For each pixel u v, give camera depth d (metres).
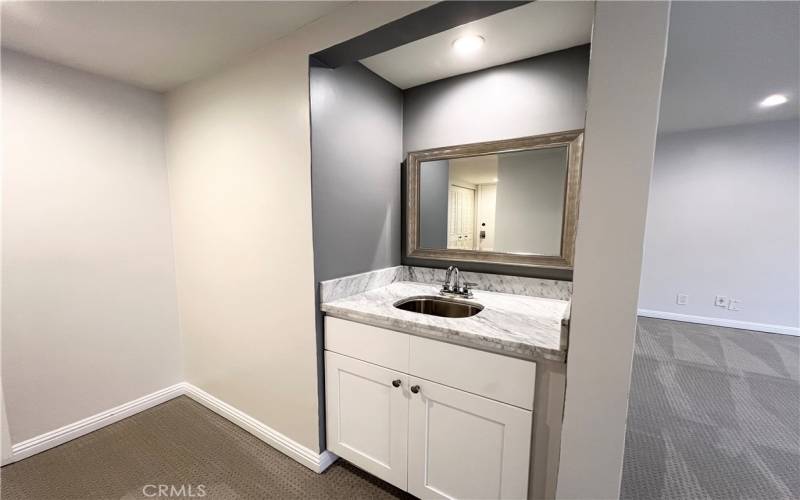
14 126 1.62
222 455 1.77
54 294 1.79
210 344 2.13
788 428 2.02
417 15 1.14
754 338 3.48
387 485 1.58
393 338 1.40
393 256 2.10
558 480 1.03
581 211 0.92
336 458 1.74
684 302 4.04
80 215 1.85
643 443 1.89
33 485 1.57
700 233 3.89
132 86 2.01
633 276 0.88
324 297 1.59
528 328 1.25
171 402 2.28
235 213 1.83
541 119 1.67
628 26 0.83
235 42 1.54
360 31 1.26
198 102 1.93
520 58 1.68
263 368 1.84
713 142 3.73
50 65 1.71
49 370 1.79
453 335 1.23
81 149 1.83
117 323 2.03
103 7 1.27
